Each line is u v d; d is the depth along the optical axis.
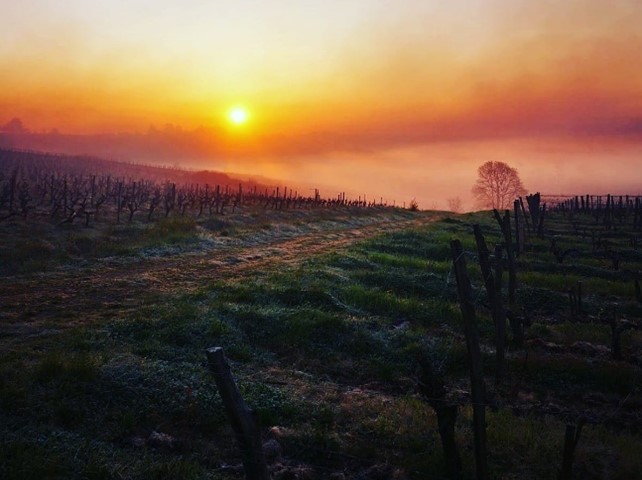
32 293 18.14
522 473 8.88
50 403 9.61
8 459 7.67
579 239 40.91
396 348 15.21
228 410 5.98
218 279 21.84
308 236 38.97
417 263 26.95
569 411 11.96
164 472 7.93
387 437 10.02
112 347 12.79
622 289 23.83
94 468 7.69
